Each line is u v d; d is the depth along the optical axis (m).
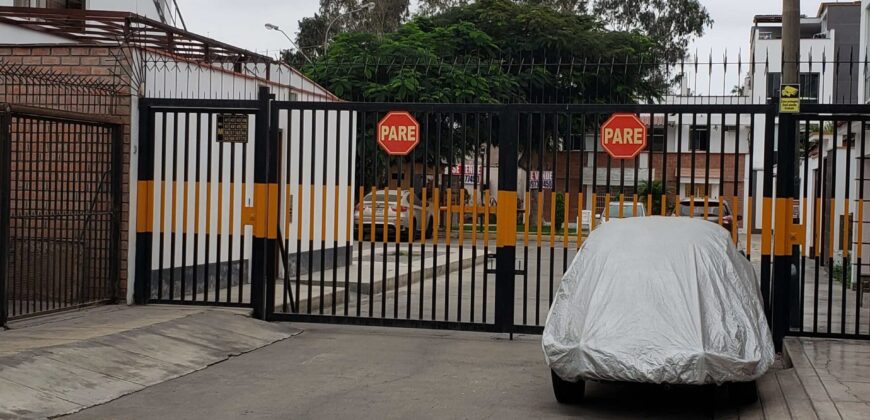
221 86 13.21
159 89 11.77
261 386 7.81
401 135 10.70
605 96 29.73
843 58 34.69
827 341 9.45
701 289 6.90
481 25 35.09
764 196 9.82
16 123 10.59
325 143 10.84
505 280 10.45
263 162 11.10
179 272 12.55
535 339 10.66
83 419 6.55
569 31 33.91
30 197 10.34
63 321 9.77
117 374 7.80
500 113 10.45
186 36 12.69
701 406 7.27
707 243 7.45
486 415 6.85
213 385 7.84
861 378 7.51
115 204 11.21
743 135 38.56
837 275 17.80
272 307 11.15
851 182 17.14
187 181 11.23
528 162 10.36
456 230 29.64
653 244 7.36
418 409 7.01
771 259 9.86
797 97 9.56
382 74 28.19
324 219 10.84
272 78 15.29
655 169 38.88
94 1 18.92
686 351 6.34
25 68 11.19
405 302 14.40
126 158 11.25
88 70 11.27
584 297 7.04
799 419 6.38
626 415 6.94
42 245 10.26
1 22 12.78
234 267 13.77
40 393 6.86
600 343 6.52
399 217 10.71
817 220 9.63
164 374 8.14
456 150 26.77
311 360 9.12
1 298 9.12
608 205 10.09
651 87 31.50
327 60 29.73
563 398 7.20
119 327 9.37
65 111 10.04
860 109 9.46
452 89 27.02
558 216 32.84
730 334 6.58
